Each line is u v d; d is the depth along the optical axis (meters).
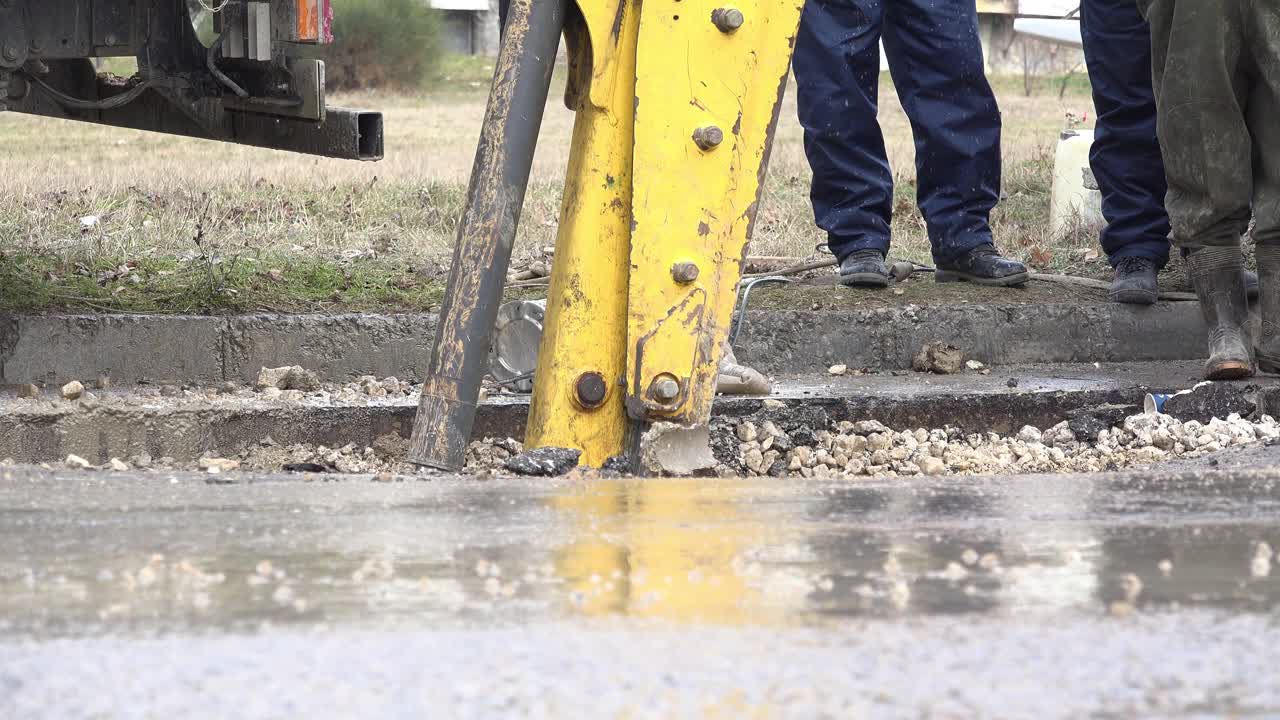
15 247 24.19
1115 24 23.69
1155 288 23.67
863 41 23.89
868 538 10.09
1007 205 32.50
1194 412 19.75
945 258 24.80
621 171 16.06
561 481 13.00
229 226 27.64
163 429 17.88
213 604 8.05
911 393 20.00
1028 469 17.84
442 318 15.52
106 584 8.55
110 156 41.88
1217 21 20.00
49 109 22.31
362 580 8.66
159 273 23.11
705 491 12.37
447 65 85.75
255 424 18.25
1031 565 9.19
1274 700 6.53
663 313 15.76
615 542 9.91
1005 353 23.19
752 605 8.09
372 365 21.08
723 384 19.41
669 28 15.72
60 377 19.94
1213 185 20.36
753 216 16.16
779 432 18.98
